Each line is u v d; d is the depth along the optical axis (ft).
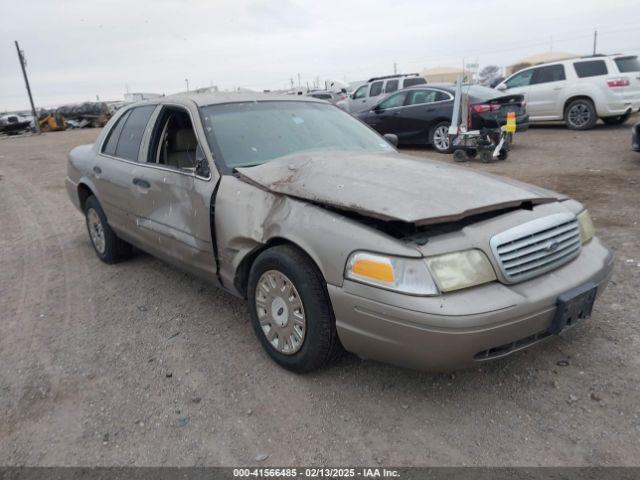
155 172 13.46
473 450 8.16
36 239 22.36
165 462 8.36
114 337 12.60
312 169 10.78
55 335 12.95
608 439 8.18
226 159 11.96
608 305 12.39
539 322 8.64
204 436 8.90
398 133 42.52
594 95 43.98
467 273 8.33
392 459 8.11
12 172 47.44
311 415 9.23
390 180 9.96
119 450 8.70
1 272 18.15
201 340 12.17
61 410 9.87
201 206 11.82
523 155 35.73
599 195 22.75
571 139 41.37
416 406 9.29
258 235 10.41
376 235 8.65
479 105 35.58
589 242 10.57
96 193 16.57
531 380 9.78
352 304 8.74
